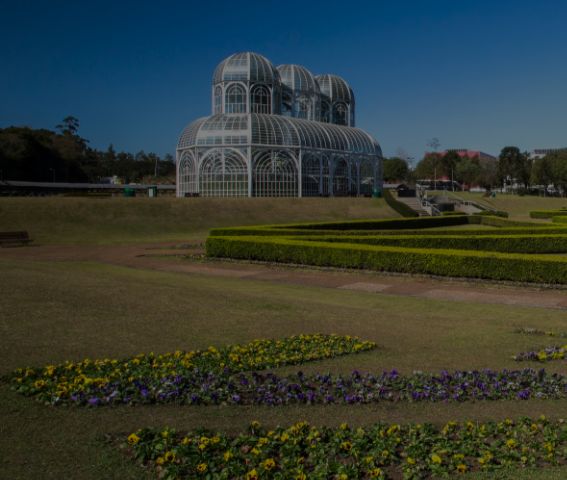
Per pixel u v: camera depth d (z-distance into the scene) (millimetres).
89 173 167500
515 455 8461
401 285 26094
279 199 75750
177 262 34188
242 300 19703
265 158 82000
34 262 30562
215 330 15562
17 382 10898
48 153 129250
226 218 66250
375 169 100562
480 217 71875
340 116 109875
